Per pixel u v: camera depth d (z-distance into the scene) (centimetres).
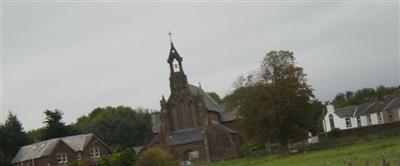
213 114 13812
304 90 9956
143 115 17900
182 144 12756
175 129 13162
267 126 9869
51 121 14850
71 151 12656
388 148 6091
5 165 13462
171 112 13250
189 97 13150
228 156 12412
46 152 12488
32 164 12606
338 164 4753
